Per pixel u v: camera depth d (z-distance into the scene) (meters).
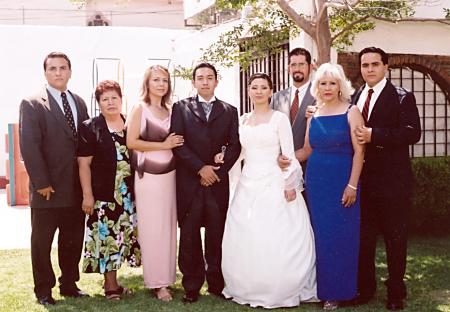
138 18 20.77
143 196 4.82
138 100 4.96
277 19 7.91
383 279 5.53
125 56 13.80
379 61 4.64
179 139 4.79
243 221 4.72
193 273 4.88
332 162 4.61
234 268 4.74
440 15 7.90
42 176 4.68
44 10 20.36
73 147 4.87
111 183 4.82
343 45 7.67
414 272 5.74
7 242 7.61
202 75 4.87
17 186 10.77
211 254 4.96
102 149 4.78
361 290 4.82
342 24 6.89
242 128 4.88
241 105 9.92
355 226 4.61
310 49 7.68
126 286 5.44
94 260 4.82
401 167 4.60
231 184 5.50
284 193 4.73
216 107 4.89
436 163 7.27
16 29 13.29
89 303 4.86
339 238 4.59
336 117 4.60
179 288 5.33
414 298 4.91
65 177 4.82
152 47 13.90
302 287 4.70
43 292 4.88
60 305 4.81
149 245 4.85
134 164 4.86
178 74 8.77
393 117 4.60
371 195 4.63
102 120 4.85
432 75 8.38
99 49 13.69
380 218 4.69
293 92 5.36
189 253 4.86
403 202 4.59
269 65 8.95
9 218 9.41
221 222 4.90
